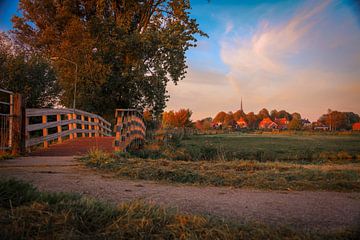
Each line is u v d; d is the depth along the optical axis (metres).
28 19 30.20
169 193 5.03
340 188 5.64
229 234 2.98
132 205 3.60
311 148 15.51
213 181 6.08
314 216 3.89
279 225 3.41
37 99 16.42
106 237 2.95
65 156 9.05
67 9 27.53
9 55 15.91
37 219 3.14
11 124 9.10
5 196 3.68
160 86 27.11
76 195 4.05
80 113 16.22
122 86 26.92
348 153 13.52
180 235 2.99
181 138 20.73
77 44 25.97
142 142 15.38
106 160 7.72
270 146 16.58
